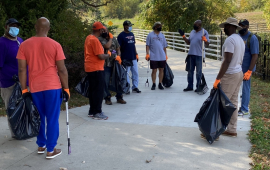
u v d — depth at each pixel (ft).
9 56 14.78
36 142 14.26
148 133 16.69
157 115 19.99
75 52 27.63
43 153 14.20
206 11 79.41
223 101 14.57
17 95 13.93
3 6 25.29
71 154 14.15
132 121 18.86
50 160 13.56
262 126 16.88
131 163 13.17
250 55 18.52
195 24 25.08
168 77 27.50
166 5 82.69
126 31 25.07
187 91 26.55
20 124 13.07
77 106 22.81
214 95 14.89
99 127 17.79
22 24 26.20
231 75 14.97
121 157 13.78
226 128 15.92
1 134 16.69
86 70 18.88
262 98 23.80
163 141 15.52
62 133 16.83
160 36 26.58
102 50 18.28
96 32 18.42
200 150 14.33
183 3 79.10
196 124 17.99
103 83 19.12
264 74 32.35
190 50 25.76
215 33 81.15
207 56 56.65
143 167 12.78
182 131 16.89
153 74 27.37
